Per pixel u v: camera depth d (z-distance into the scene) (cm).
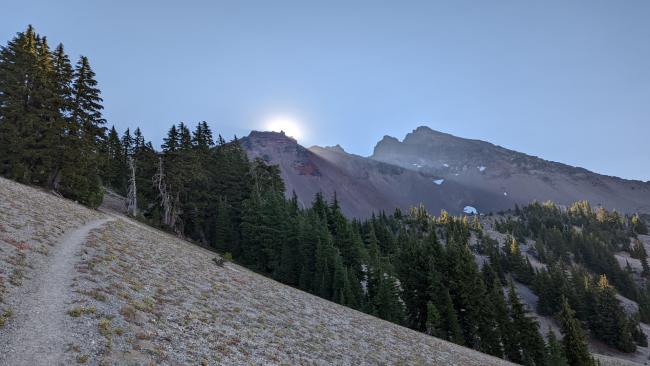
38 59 4569
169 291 1919
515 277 13475
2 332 1009
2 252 1584
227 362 1309
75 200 4578
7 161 4188
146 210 6488
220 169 7581
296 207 8900
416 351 2723
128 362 1048
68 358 971
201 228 7069
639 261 19400
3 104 4300
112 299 1473
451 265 6019
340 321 2916
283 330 2048
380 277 5547
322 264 5816
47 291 1369
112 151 8275
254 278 3634
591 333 9969
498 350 5144
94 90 4856
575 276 11975
